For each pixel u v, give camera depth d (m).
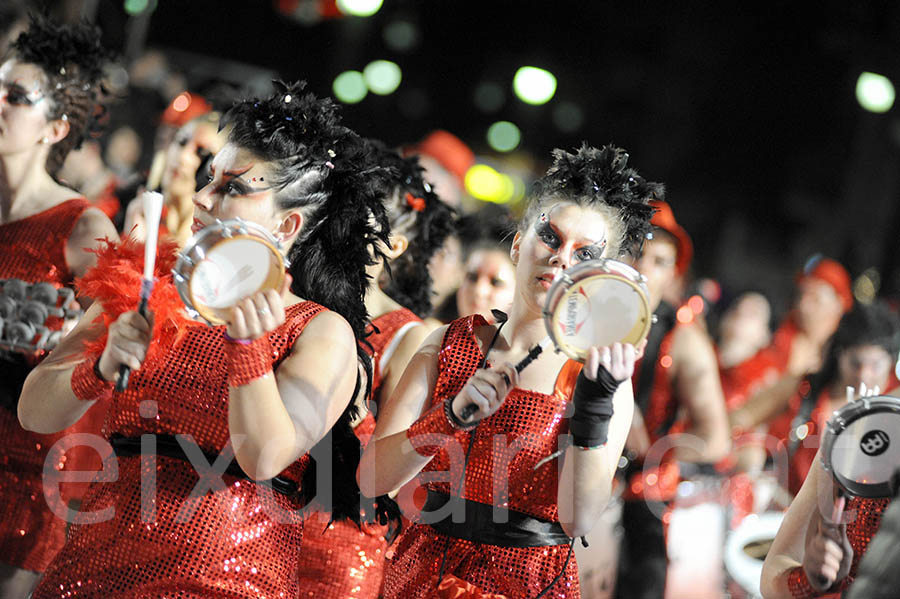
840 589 8.23
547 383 8.65
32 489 11.14
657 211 9.20
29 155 11.61
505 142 43.91
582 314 7.51
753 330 22.47
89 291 8.24
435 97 46.22
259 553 8.16
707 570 14.80
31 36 11.66
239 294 7.23
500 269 13.62
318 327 8.38
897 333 16.41
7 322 11.15
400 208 12.95
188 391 8.07
